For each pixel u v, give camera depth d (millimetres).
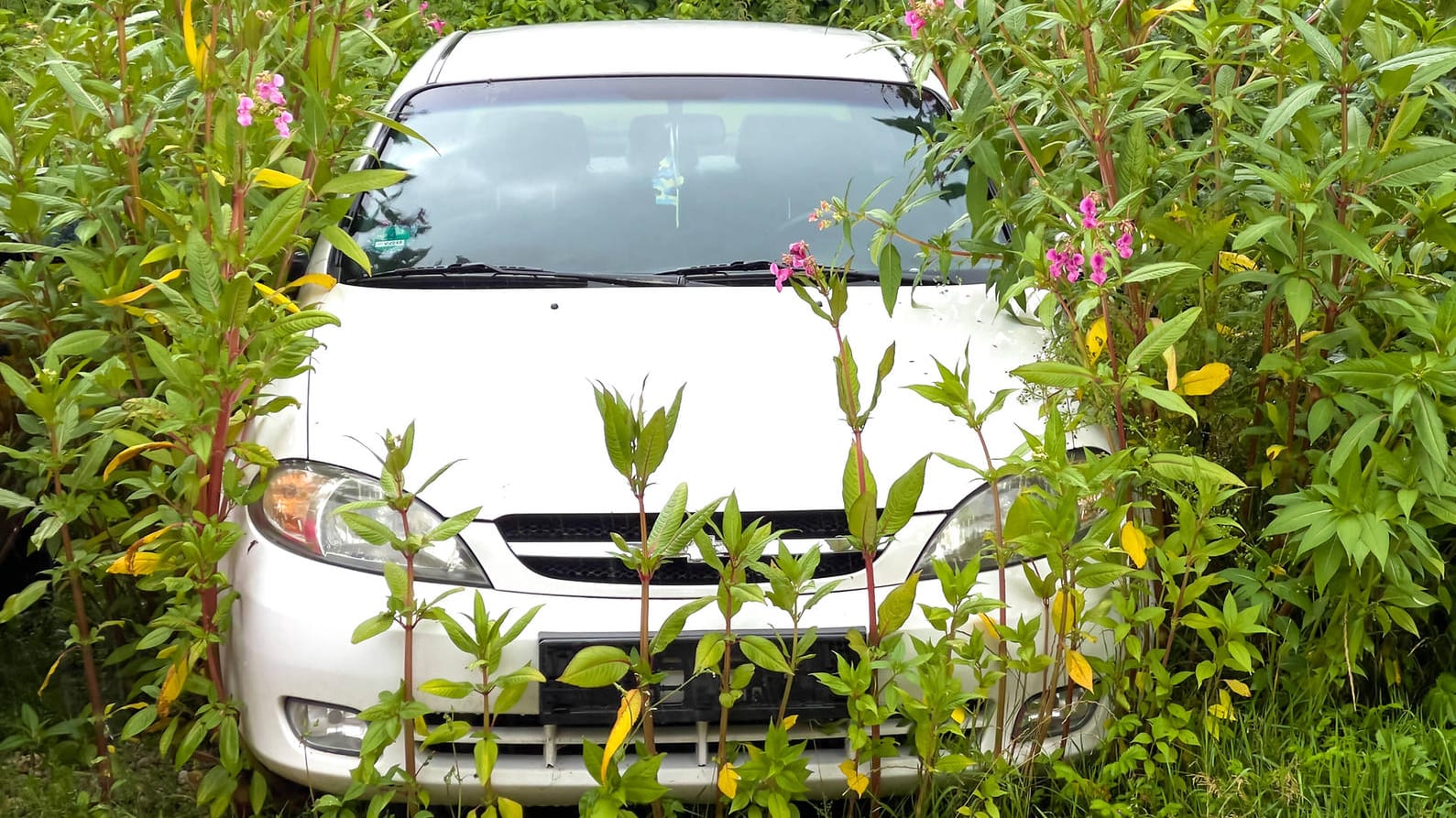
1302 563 3225
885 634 2617
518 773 2732
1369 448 3135
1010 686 2850
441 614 2545
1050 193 2990
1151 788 2865
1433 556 2840
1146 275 2660
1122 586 2922
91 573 3516
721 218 3803
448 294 3521
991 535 2695
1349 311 3115
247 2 3574
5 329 3387
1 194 3178
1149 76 3201
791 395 3045
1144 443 3084
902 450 2922
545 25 4938
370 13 4051
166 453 2791
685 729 2746
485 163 3973
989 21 3088
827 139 4066
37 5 5008
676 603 2752
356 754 2777
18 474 3641
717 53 4422
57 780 3143
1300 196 2707
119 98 3273
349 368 3141
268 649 2746
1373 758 2914
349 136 4125
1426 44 2869
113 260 3129
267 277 3619
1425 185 3162
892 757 2725
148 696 3414
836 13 4848
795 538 2826
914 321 3422
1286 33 3066
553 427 2930
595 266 3660
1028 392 3098
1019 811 2777
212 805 2889
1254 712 3090
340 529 2805
